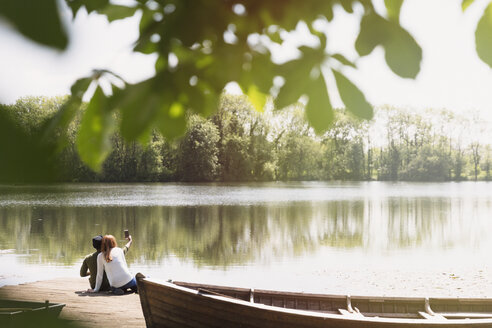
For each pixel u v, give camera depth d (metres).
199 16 0.97
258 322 6.69
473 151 95.38
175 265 14.52
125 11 1.01
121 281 9.05
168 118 1.01
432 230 24.59
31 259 15.05
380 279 12.80
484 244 19.94
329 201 44.38
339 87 0.94
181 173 66.00
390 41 0.88
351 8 0.92
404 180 91.50
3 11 0.46
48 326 1.14
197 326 7.04
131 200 42.53
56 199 43.06
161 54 1.00
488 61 0.87
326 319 6.42
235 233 22.62
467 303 7.86
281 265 14.62
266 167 70.94
